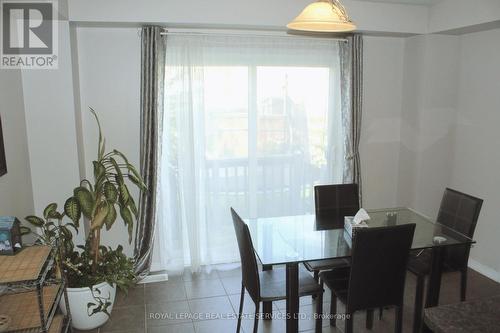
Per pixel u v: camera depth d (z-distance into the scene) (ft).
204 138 12.08
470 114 12.85
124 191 9.39
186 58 11.55
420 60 13.17
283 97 12.66
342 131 13.29
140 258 11.69
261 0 11.27
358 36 12.67
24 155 9.98
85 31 11.09
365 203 14.52
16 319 6.98
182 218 12.28
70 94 10.37
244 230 7.79
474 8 11.16
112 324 9.72
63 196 10.72
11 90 9.23
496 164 11.94
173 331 9.45
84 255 9.54
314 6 7.39
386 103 14.10
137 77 11.55
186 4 10.80
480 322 3.74
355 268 7.64
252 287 8.21
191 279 12.10
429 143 13.43
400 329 8.29
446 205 10.57
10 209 8.82
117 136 11.71
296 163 13.12
